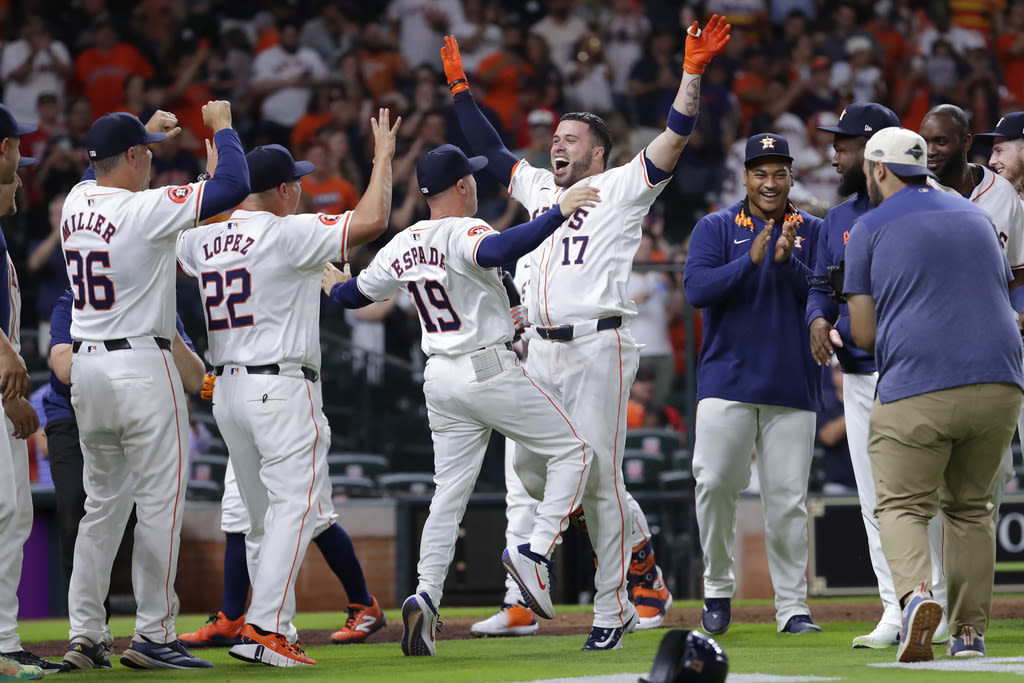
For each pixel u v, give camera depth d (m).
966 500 15.64
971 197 19.44
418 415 37.25
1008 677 13.12
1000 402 14.94
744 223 20.80
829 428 33.94
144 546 16.34
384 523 31.97
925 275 15.09
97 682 14.34
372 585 31.72
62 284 41.56
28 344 40.53
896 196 15.71
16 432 16.09
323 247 16.73
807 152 53.81
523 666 15.41
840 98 55.41
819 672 13.84
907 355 15.09
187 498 33.09
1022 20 60.12
